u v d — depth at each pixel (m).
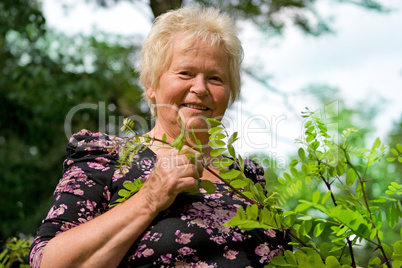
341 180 1.35
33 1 6.90
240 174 1.32
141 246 1.32
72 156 1.47
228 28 1.61
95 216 1.38
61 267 1.23
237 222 1.17
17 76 6.44
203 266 1.32
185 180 1.24
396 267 1.20
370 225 1.23
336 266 1.23
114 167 1.43
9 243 2.22
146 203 1.26
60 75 6.96
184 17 1.58
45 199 6.52
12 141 6.54
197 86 1.49
